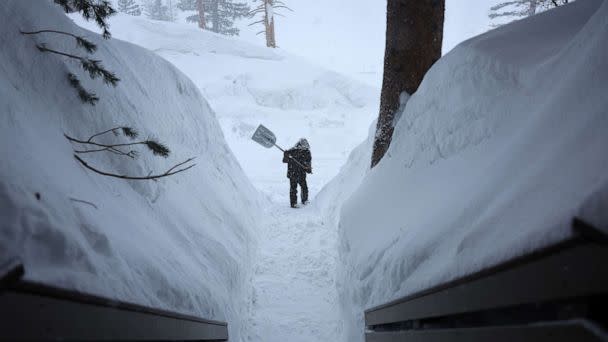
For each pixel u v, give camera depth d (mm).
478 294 1639
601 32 2256
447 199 3041
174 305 2697
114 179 3484
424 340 2264
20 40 3293
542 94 2725
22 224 1764
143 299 2262
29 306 1121
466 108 3504
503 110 3104
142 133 4340
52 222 1907
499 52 3510
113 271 2193
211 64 24484
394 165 4500
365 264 3857
